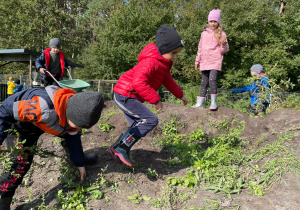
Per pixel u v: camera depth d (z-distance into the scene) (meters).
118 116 4.56
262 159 2.89
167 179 2.61
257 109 4.54
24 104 1.83
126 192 2.38
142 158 3.12
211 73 4.52
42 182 2.74
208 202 2.19
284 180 2.36
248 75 14.56
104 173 2.64
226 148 3.29
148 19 18.23
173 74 17.12
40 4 28.53
